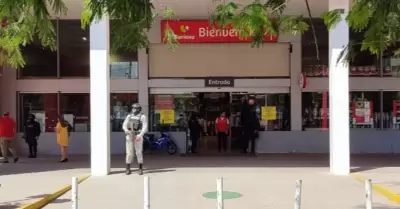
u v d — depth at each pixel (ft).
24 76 67.36
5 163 57.00
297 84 65.87
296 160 57.93
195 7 56.03
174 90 67.05
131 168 51.60
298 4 51.78
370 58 65.87
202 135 67.82
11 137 58.18
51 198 36.73
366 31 19.79
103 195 37.60
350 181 43.04
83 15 18.89
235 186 40.88
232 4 18.53
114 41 19.33
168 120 67.00
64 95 67.41
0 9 16.66
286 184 41.78
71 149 66.74
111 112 66.85
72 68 67.31
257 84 66.33
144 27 18.30
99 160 46.88
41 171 50.01
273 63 66.33
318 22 63.67
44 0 16.85
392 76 65.77
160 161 57.47
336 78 46.29
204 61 66.59
